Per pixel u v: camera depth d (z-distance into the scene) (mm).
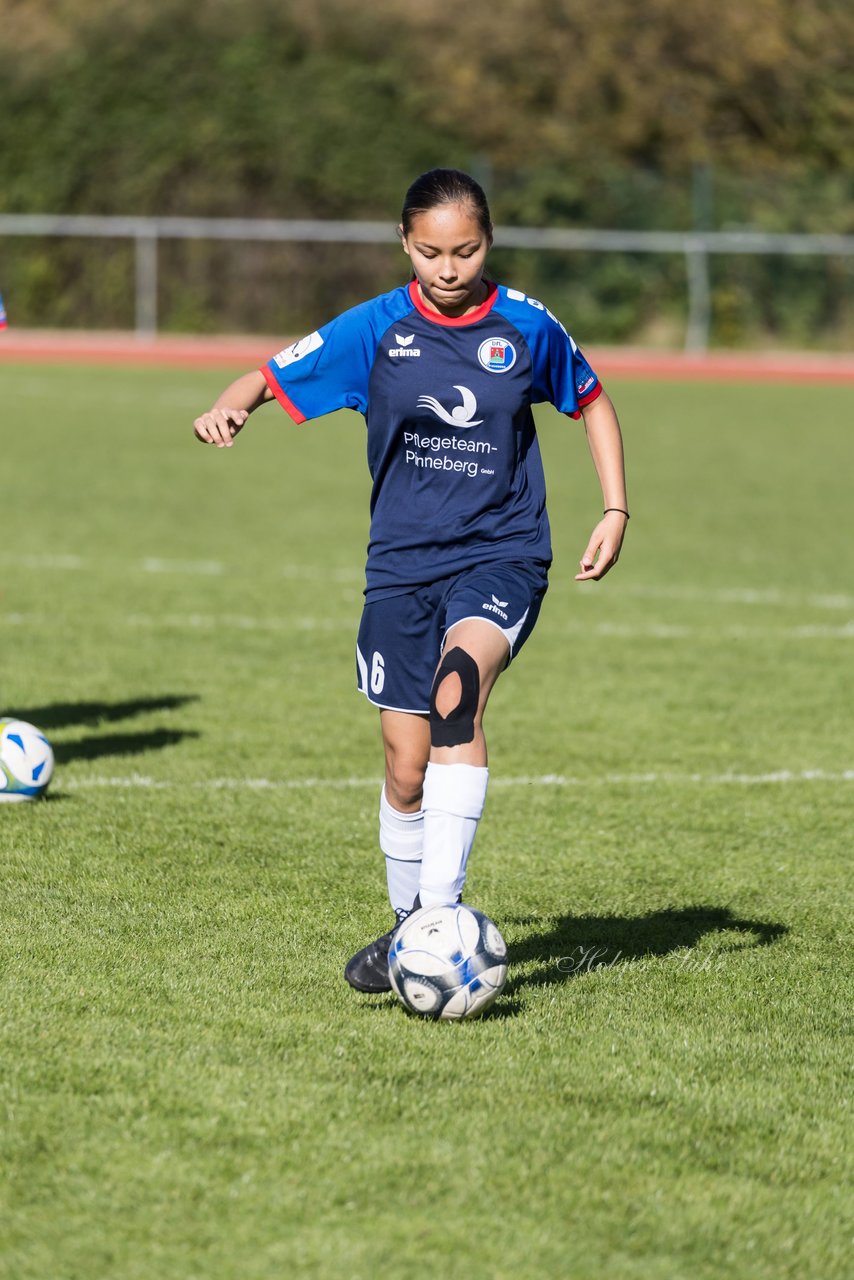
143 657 31500
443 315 14125
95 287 122688
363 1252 10375
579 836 21219
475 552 14242
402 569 14336
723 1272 10367
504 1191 11227
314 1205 10938
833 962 16609
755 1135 12289
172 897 17844
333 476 60750
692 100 133250
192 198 124625
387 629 14391
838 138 135000
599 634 35531
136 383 93562
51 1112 12188
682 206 124875
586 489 58938
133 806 21578
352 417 84000
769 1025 14656
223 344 118250
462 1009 13992
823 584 41969
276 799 22234
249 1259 10289
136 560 42375
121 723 26422
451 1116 12344
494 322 14109
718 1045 14062
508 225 125000
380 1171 11422
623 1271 10320
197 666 30891
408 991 13977
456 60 129375
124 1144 11711
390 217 125875
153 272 120688
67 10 131750
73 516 49406
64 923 16797
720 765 25156
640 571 43375
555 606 38625
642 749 26047
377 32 129250
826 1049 14102
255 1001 14680
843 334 124188
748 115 134250
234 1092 12617
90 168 125812
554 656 33281
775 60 134000
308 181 125062
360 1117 12258
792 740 26875
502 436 14180
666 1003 15117
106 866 18906
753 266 123062
